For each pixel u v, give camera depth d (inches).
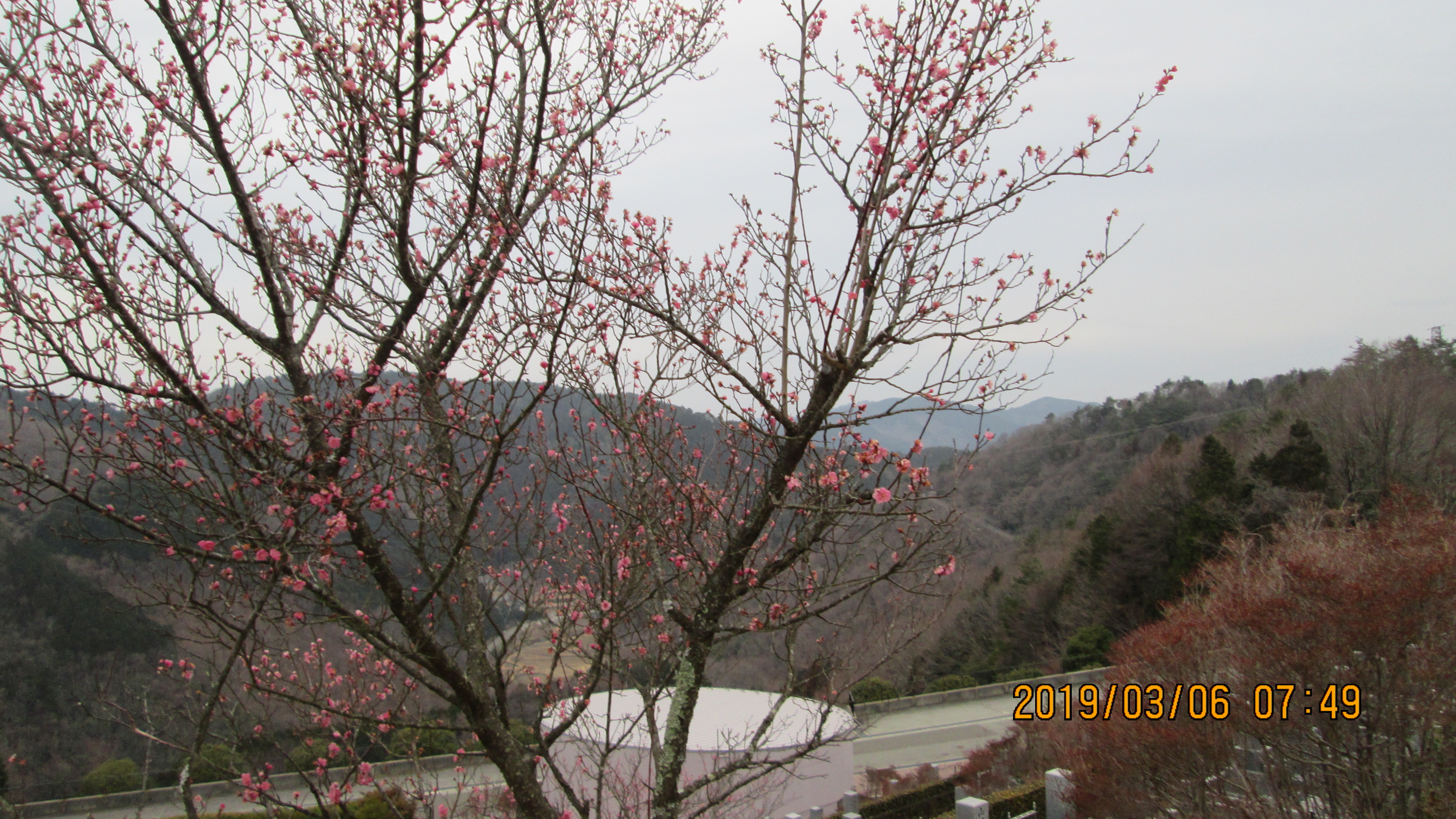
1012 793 554.6
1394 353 1198.9
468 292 148.0
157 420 130.2
